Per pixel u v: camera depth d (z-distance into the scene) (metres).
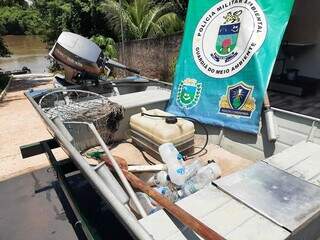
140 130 2.58
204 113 2.66
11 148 4.92
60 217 3.10
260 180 1.56
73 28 13.99
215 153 2.56
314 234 1.44
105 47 11.67
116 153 2.62
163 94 3.27
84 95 3.43
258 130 2.33
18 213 3.21
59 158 4.24
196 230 1.21
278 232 1.23
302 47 6.05
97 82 3.74
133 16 11.43
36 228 2.96
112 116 2.79
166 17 10.15
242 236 1.22
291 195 1.43
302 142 2.00
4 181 3.84
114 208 1.26
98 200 2.99
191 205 1.41
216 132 2.70
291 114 2.26
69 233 2.86
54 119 2.41
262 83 2.29
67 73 3.78
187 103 2.80
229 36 2.49
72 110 2.81
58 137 2.09
